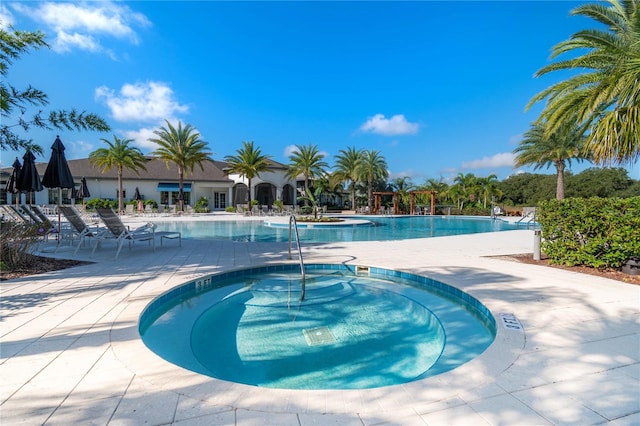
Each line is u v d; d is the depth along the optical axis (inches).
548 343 139.5
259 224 957.2
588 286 235.6
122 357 125.2
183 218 1075.9
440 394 101.8
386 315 215.9
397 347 170.1
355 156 1612.9
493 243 499.5
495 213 1448.1
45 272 273.7
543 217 330.0
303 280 279.3
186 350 166.4
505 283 246.8
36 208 505.4
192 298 248.2
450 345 171.9
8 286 229.0
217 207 1630.2
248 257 360.2
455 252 407.5
